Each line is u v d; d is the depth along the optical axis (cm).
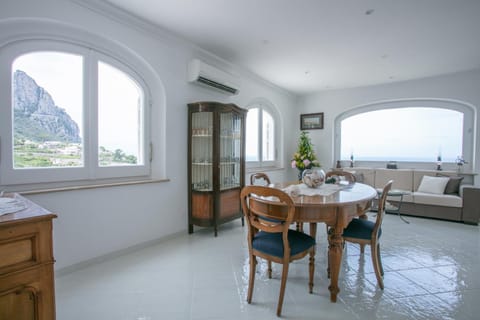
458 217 386
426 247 289
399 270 233
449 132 473
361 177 498
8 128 196
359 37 306
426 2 233
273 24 276
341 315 168
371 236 204
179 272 227
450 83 453
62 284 203
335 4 237
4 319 98
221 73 355
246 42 322
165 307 175
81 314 166
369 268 238
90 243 237
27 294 104
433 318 166
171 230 315
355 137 567
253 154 500
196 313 169
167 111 306
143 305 177
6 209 115
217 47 338
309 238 194
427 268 237
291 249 174
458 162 454
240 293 194
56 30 217
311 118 600
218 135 323
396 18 262
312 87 545
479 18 261
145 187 285
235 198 356
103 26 240
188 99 335
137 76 284
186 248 283
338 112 566
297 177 611
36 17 199
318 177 243
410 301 184
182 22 272
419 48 338
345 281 213
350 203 180
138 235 278
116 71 268
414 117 505
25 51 203
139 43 273
